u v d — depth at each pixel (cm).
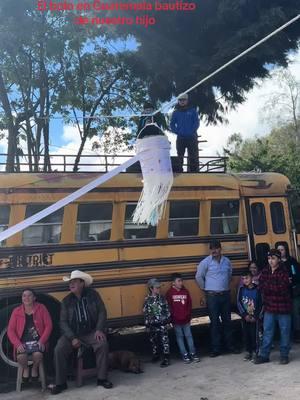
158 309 776
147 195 539
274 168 2250
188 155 1027
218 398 606
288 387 629
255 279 795
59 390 659
